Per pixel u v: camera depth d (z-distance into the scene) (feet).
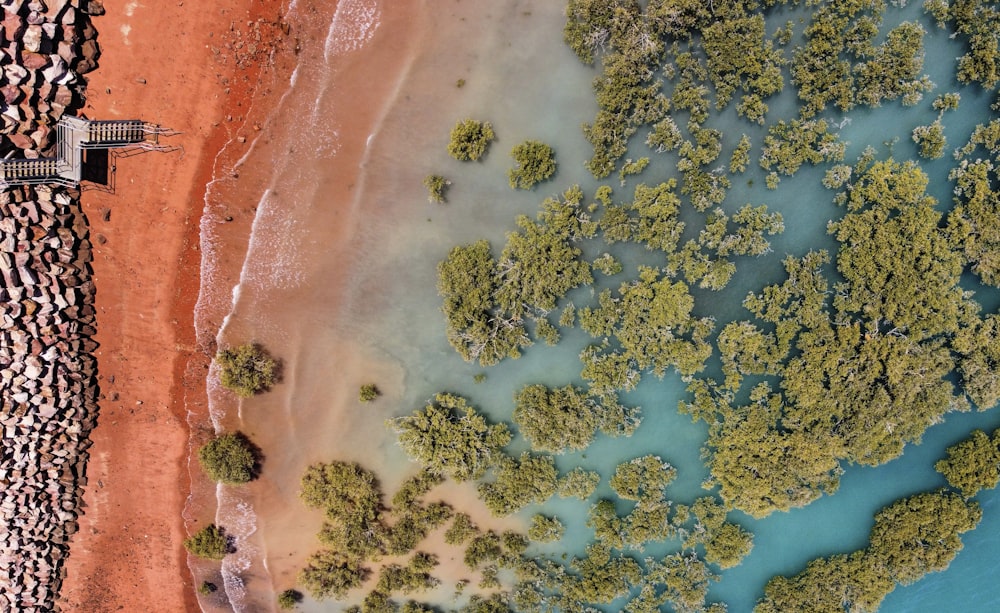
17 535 80.84
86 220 77.15
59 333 78.23
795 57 77.97
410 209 80.53
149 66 75.15
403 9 77.36
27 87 72.13
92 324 79.51
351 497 83.10
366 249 80.94
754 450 81.92
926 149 78.33
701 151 78.54
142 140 76.07
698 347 80.89
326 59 77.25
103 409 81.46
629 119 79.00
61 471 81.20
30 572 82.17
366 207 80.18
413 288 81.92
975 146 78.59
